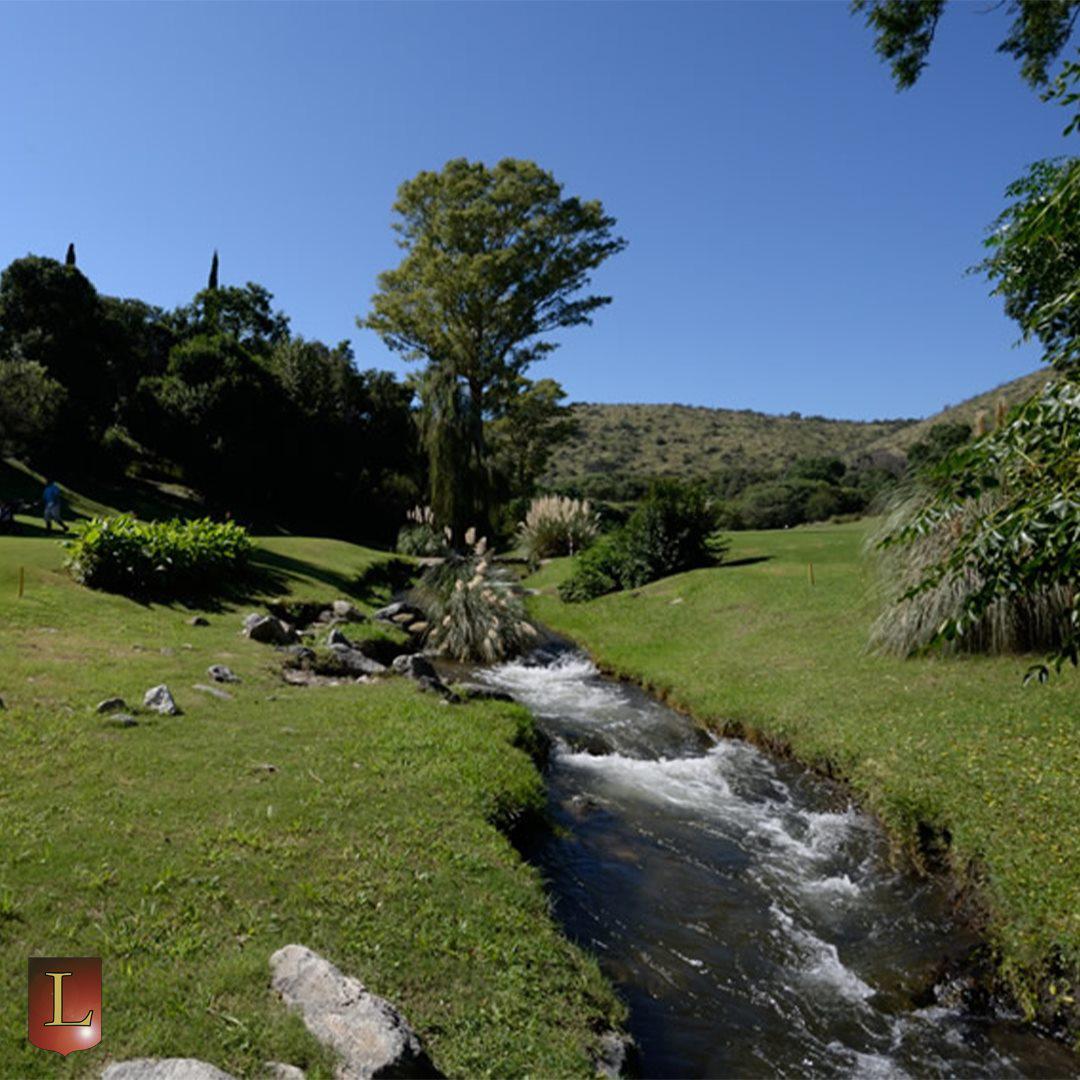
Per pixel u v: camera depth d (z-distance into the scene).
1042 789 5.62
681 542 18.02
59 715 5.84
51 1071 2.49
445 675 11.81
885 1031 3.95
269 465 34.41
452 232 39.75
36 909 3.33
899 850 5.83
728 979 4.33
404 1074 2.65
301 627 12.47
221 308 48.62
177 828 4.28
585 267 42.22
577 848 5.84
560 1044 3.17
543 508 25.34
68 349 31.81
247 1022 2.79
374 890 3.91
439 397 29.36
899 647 9.43
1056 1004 3.98
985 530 3.34
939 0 10.04
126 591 11.35
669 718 9.62
